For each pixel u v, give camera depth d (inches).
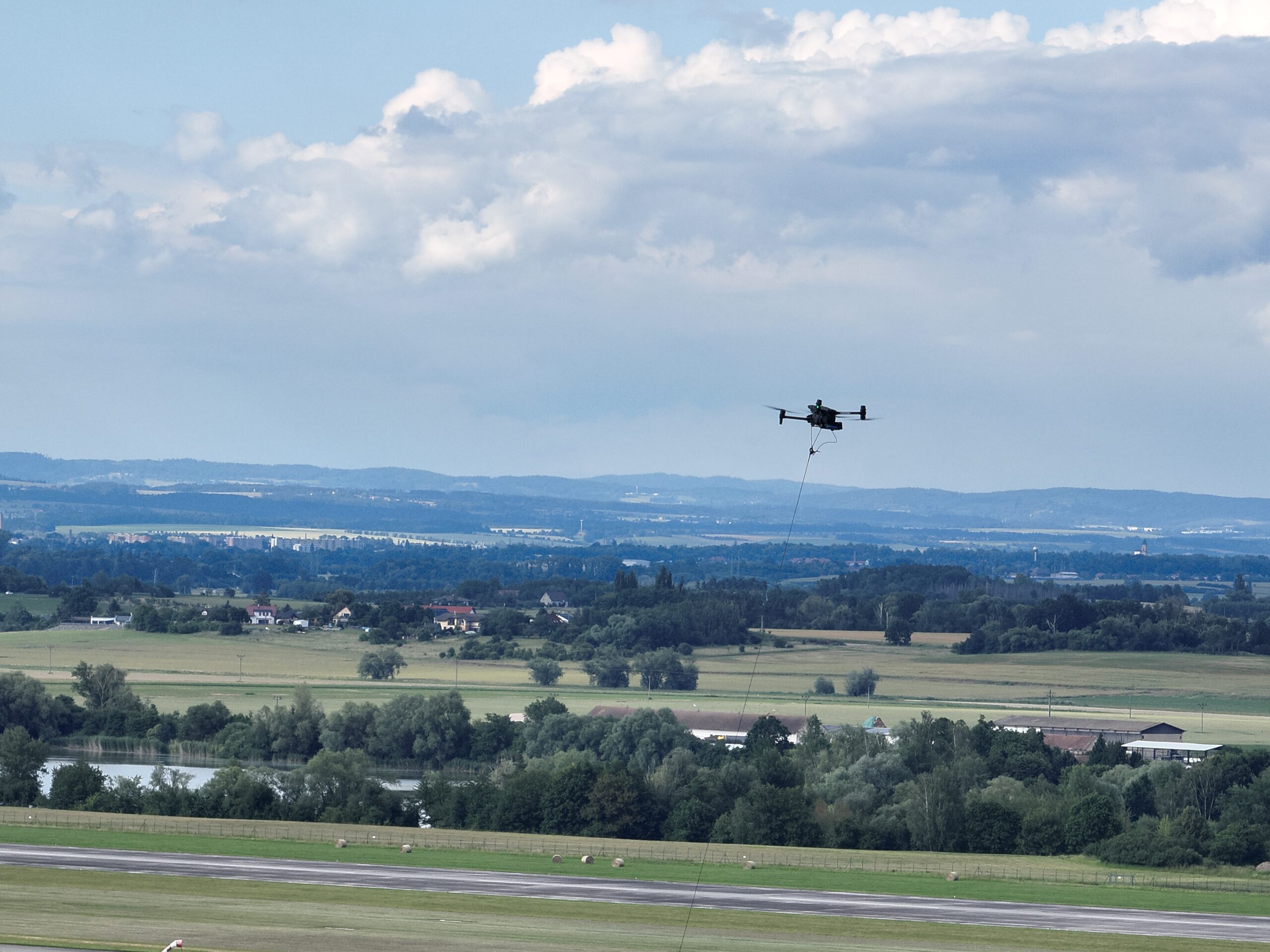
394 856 5935.0
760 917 4881.9
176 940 4291.3
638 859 6112.2
